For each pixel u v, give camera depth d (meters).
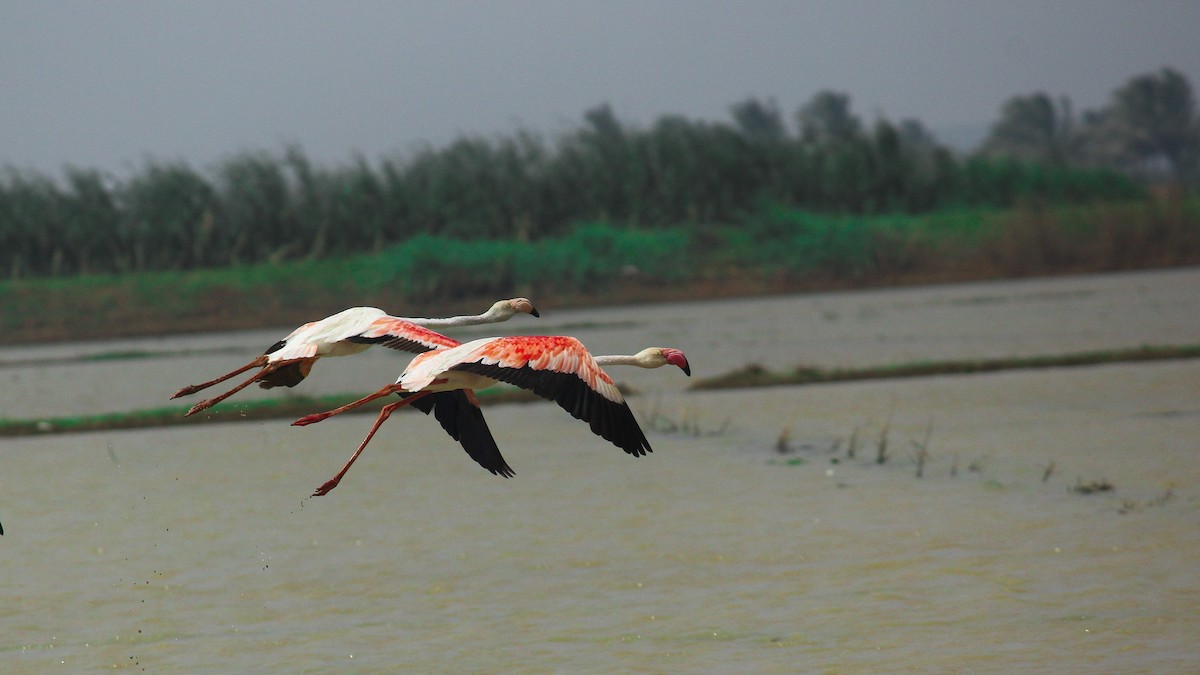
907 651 9.27
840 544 12.31
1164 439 16.81
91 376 30.20
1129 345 27.50
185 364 31.89
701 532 12.99
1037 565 11.33
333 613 10.81
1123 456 15.85
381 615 10.73
